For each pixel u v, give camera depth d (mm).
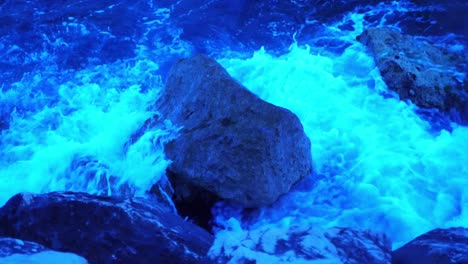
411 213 6254
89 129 7656
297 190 6629
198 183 6242
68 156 7086
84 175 6816
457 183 6531
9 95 8344
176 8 9992
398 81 7617
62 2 10359
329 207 6434
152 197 6379
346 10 9547
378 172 6727
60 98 8234
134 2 10242
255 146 5973
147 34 9391
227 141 6109
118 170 6676
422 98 7434
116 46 9164
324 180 6738
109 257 4672
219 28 9414
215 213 6434
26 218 5008
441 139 7090
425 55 7938
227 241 4445
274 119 6055
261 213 6375
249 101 6254
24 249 4090
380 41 8141
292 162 6301
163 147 6531
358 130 7281
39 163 7152
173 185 6457
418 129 7246
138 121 7051
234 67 8477
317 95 7824
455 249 4426
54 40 9328
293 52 8727
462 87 7457
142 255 4695
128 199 5379
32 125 7816
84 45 9188
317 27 9242
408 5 9461
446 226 6109
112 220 4949
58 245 4785
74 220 4969
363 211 6340
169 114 6875
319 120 7461
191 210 6461
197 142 6273
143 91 8281
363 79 8008
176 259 4668
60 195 5270
